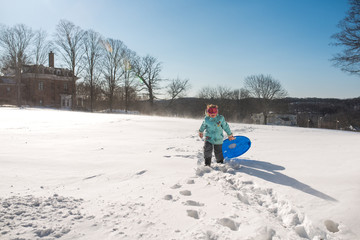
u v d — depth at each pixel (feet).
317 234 6.88
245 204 9.18
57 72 192.75
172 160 16.25
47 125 38.32
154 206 8.64
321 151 19.99
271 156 17.90
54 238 6.31
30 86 182.29
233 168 14.08
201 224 7.36
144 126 39.42
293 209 8.37
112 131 32.76
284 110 193.26
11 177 11.59
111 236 6.55
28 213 7.54
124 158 16.67
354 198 9.05
